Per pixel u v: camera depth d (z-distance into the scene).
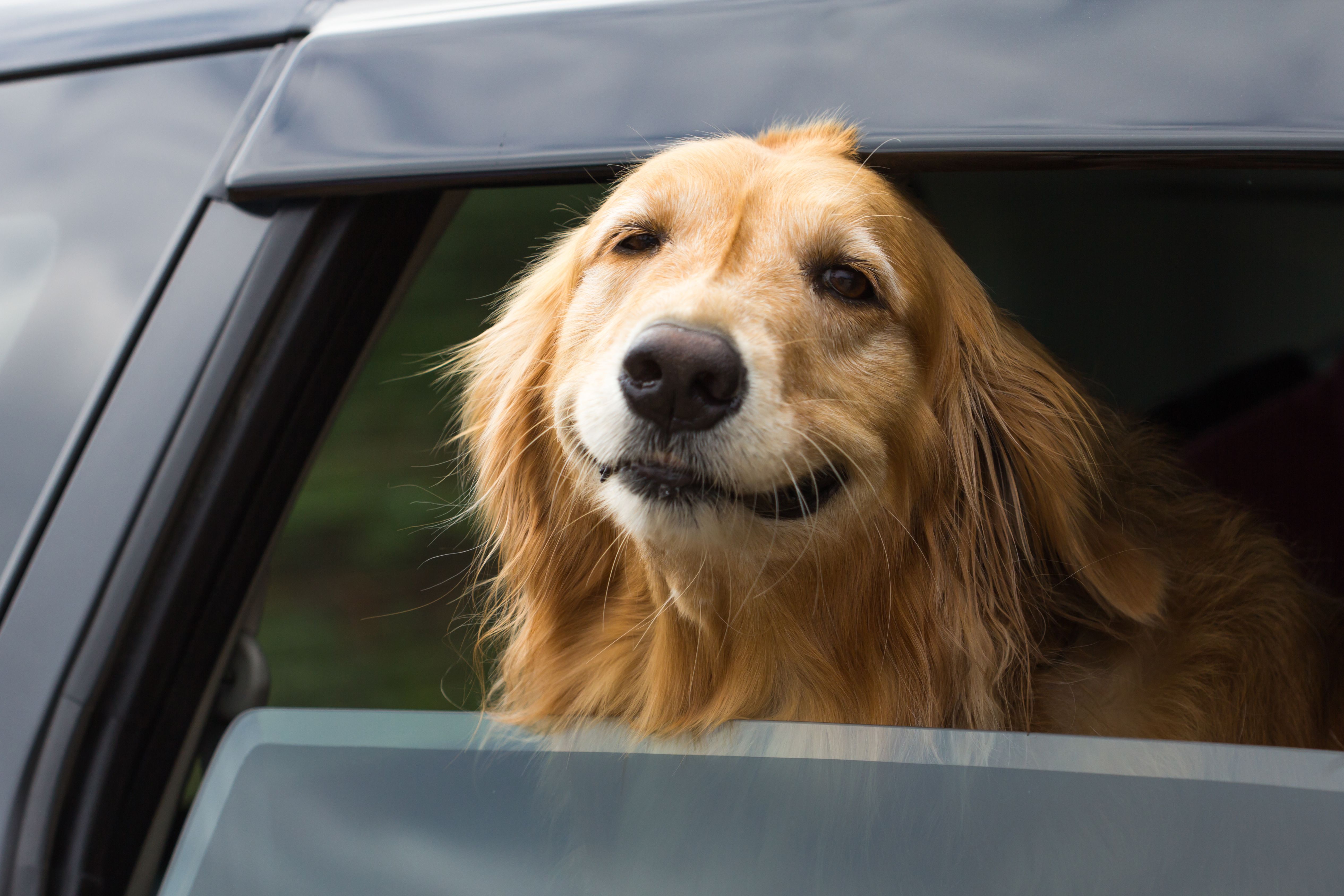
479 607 1.91
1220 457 2.41
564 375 1.54
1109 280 2.99
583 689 1.64
